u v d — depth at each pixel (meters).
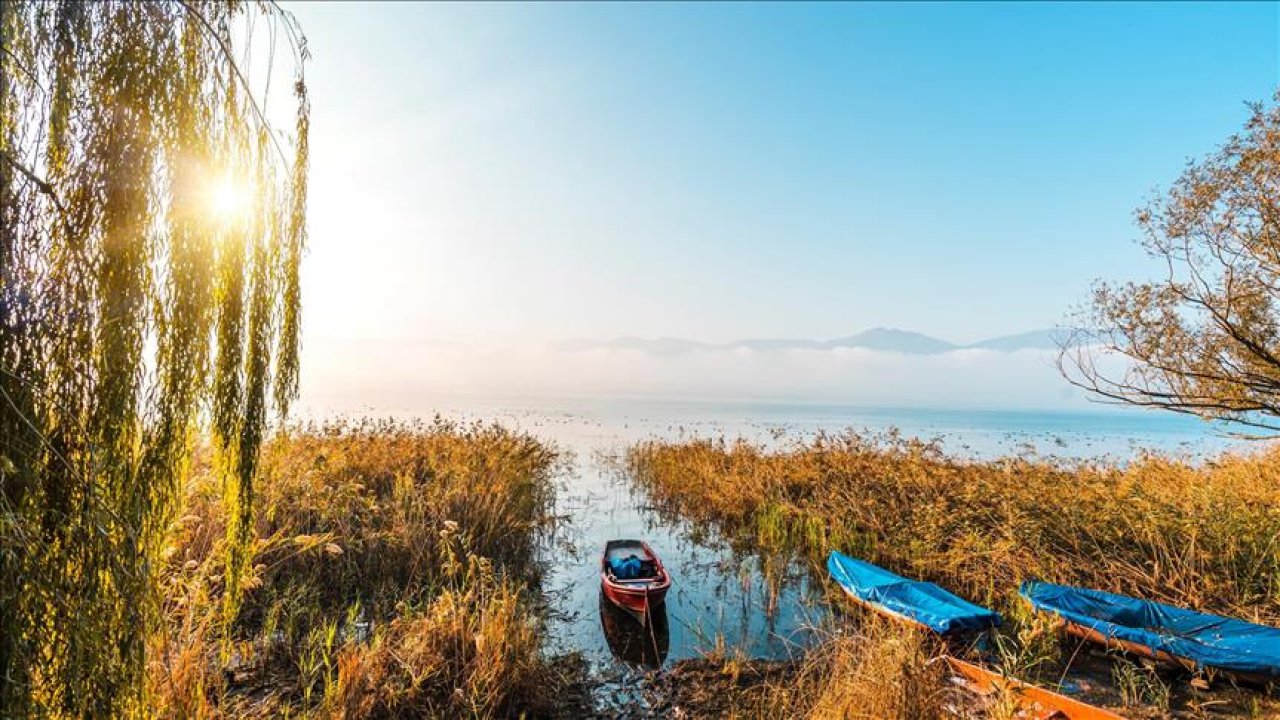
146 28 3.34
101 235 3.10
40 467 2.89
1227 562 10.03
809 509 15.68
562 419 77.88
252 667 7.96
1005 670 7.16
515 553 13.94
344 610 10.01
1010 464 17.09
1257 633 7.62
